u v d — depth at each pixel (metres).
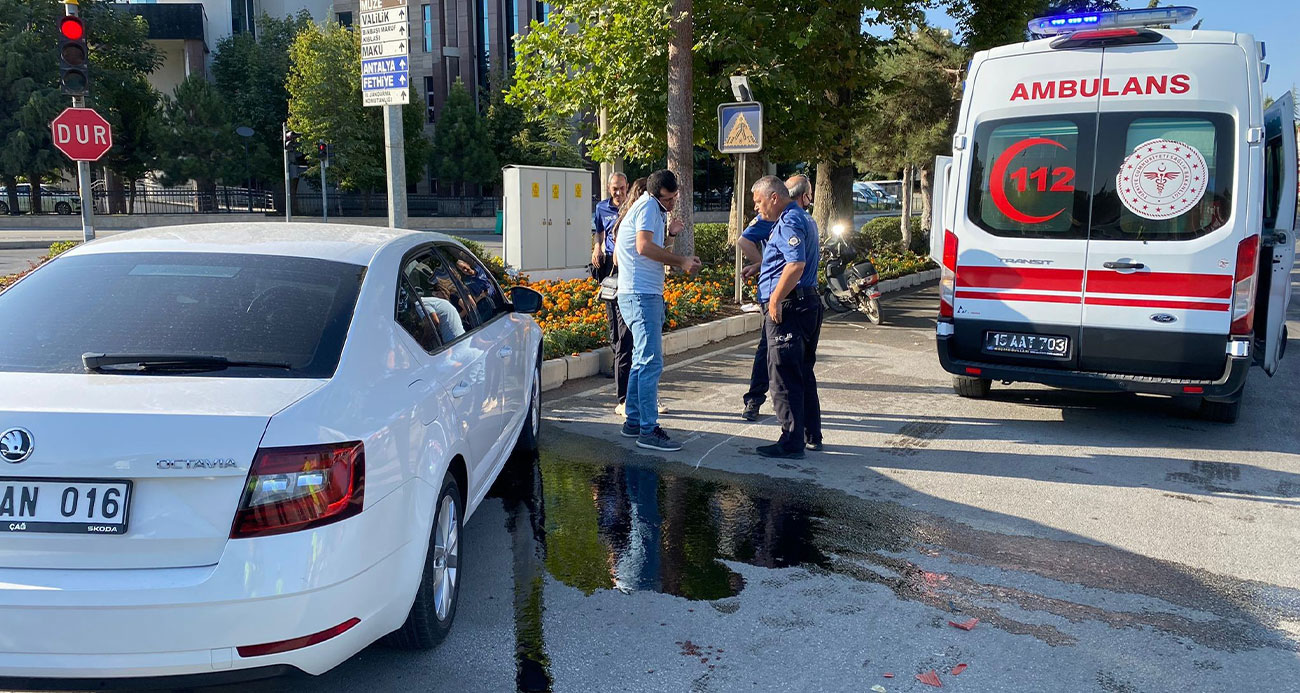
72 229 34.66
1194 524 5.02
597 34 13.47
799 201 7.19
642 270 6.07
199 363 2.96
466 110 43.00
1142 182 6.40
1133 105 6.41
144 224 37.56
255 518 2.61
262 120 43.28
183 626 2.57
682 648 3.60
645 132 14.09
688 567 4.38
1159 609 3.99
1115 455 6.33
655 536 4.76
